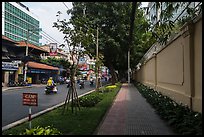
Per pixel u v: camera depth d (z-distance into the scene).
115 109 12.16
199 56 8.65
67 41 11.57
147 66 27.06
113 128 7.84
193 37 9.41
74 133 6.95
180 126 7.17
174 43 12.59
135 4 8.14
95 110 11.38
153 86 20.86
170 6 8.02
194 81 9.33
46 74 50.47
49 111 11.66
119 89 28.58
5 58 33.12
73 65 11.52
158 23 8.65
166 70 15.00
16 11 37.25
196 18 8.75
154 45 21.16
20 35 39.44
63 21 11.38
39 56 47.72
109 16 33.41
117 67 47.34
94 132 7.30
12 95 20.41
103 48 32.72
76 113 10.41
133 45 35.94
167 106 10.26
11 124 8.64
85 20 11.79
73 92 11.40
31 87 33.75
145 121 9.02
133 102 15.31
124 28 33.19
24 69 36.62
